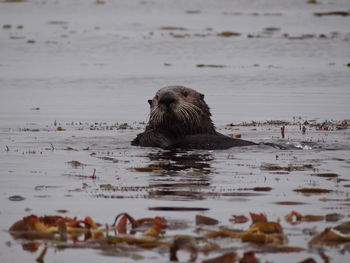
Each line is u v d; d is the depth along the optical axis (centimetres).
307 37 6994
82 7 10531
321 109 3341
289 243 1096
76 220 1195
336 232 1148
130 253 1054
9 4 10750
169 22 8712
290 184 1551
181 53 6088
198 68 5147
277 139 2398
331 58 5647
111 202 1373
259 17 9150
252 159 1928
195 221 1209
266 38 6969
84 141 2352
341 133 2542
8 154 2041
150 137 2239
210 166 1814
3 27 8106
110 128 2766
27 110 3328
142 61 5594
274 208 1316
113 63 5466
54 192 1470
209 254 1049
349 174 1672
